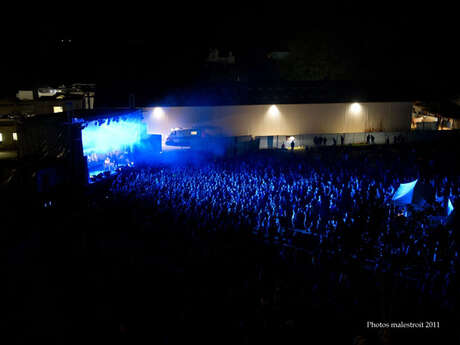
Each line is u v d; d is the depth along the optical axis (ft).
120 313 34.50
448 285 38.55
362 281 40.14
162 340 30.81
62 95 135.44
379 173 83.71
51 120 73.26
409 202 62.49
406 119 141.18
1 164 81.51
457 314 34.55
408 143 133.28
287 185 72.18
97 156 84.69
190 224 53.36
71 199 66.23
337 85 151.33
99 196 67.05
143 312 34.55
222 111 126.93
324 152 116.88
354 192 66.64
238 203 61.52
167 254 46.01
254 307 35.27
